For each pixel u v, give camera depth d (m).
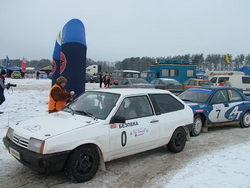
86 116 4.17
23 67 52.25
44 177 3.85
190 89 8.34
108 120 3.98
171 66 24.34
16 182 3.67
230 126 8.38
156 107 4.84
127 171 4.23
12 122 7.47
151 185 3.71
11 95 15.21
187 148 5.63
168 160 4.81
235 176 4.04
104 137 3.87
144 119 4.51
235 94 8.12
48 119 4.20
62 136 3.47
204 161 4.77
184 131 5.38
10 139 3.91
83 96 4.95
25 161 3.48
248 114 8.20
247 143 6.15
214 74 23.05
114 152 4.06
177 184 3.74
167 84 17.45
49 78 50.75
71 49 8.06
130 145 4.25
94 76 39.41
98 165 3.90
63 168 3.62
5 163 4.38
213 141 6.29
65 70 8.15
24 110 9.79
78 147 3.63
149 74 24.19
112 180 3.85
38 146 3.33
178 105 5.39
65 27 8.43
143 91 4.86
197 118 6.83
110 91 4.69
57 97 5.66
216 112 7.27
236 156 5.09
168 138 4.97
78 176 3.63
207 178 3.96
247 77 18.03
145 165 4.53
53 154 3.34
